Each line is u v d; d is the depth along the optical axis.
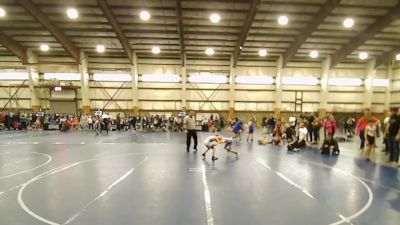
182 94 25.64
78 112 26.22
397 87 25.67
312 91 26.48
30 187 6.22
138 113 25.78
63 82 25.34
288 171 7.96
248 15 17.61
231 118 25.56
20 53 22.80
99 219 4.49
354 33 20.48
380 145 13.98
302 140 13.21
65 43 20.86
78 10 17.45
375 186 6.48
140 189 6.11
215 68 26.09
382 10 17.23
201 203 5.24
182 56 22.86
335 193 5.92
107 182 6.66
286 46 23.05
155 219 4.50
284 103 26.44
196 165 8.70
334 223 4.39
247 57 25.78
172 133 21.28
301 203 5.28
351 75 26.33
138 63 25.72
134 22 19.12
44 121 23.80
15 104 25.77
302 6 16.92
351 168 8.44
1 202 5.26
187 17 18.45
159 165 8.67
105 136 18.42
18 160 9.42
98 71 25.53
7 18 18.48
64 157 10.06
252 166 8.62
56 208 4.95
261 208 5.00
